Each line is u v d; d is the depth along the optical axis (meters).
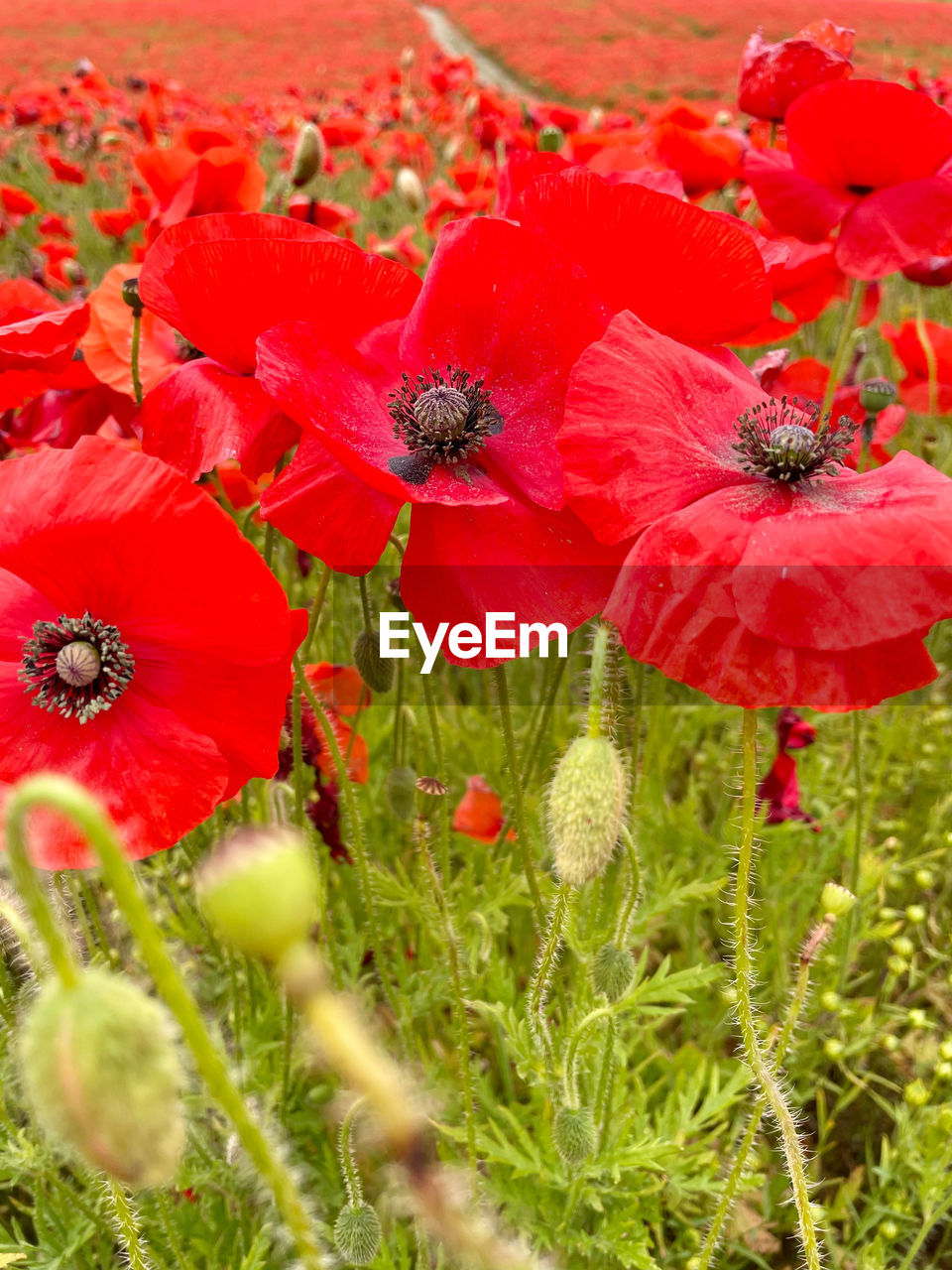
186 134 0.43
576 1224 0.34
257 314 0.24
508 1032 0.32
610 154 0.38
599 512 0.21
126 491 0.20
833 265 0.42
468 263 0.24
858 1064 0.42
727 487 0.22
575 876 0.22
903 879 0.49
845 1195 0.37
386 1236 0.35
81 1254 0.33
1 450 0.36
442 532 0.23
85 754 0.21
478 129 0.87
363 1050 0.10
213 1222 0.35
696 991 0.43
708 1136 0.37
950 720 0.53
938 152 0.36
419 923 0.39
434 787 0.29
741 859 0.21
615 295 0.25
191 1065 0.28
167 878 0.38
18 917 0.20
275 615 0.20
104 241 1.18
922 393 0.50
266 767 0.22
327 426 0.22
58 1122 0.12
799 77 0.40
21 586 0.22
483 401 0.25
